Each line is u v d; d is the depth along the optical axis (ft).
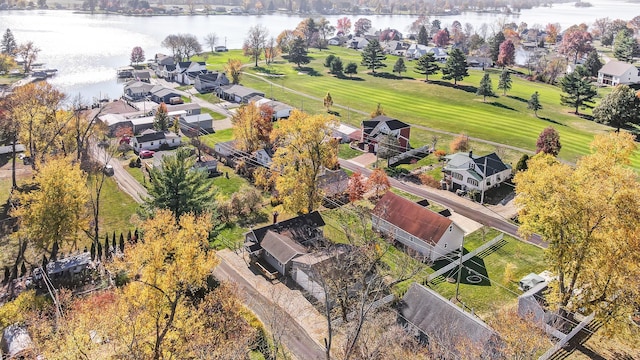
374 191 259.39
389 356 124.06
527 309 154.81
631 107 363.76
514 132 361.92
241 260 196.85
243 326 141.49
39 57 640.17
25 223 188.55
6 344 137.39
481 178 254.27
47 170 186.80
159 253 127.75
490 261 195.72
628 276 137.59
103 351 112.57
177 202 194.18
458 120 394.93
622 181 148.56
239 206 234.38
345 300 151.74
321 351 144.87
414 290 154.40
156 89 469.98
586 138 349.61
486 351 126.00
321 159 223.71
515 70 623.36
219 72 561.84
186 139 351.46
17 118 274.16
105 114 381.81
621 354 141.38
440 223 199.31
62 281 177.99
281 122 226.58
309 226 207.31
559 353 141.49
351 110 426.10
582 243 145.07
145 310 123.34
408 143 321.73
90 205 243.40
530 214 167.84
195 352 119.24
